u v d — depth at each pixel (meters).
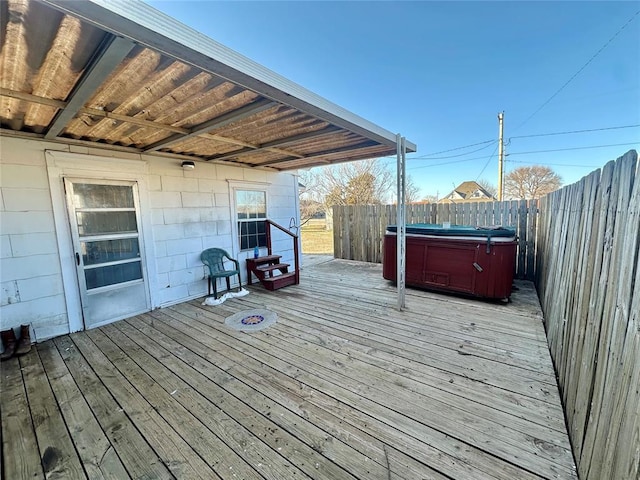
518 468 1.44
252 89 1.89
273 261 5.54
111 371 2.47
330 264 7.24
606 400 1.16
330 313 3.75
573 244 2.14
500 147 12.82
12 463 1.56
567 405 1.78
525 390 2.08
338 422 1.80
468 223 5.88
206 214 4.75
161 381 2.30
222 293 4.74
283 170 5.99
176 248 4.37
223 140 3.46
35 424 1.85
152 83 1.99
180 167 4.37
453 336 2.99
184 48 1.41
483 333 3.05
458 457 1.52
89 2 1.09
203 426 1.80
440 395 2.04
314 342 2.93
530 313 3.61
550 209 3.65
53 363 2.63
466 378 2.24
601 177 1.50
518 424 1.75
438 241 4.36
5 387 2.26
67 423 1.85
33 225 3.07
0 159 2.86
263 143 3.86
